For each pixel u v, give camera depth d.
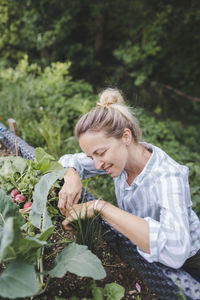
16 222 1.01
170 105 6.90
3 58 6.39
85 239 1.41
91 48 6.68
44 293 1.28
